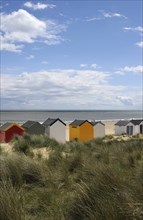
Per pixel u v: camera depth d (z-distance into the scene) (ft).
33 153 49.14
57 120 127.44
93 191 19.72
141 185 20.07
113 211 16.52
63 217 18.56
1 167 27.61
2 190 19.03
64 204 20.52
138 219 16.30
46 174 27.78
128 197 17.93
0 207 17.01
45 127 128.16
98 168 25.00
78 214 18.44
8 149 57.67
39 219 18.34
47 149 56.95
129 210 16.58
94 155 41.83
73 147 58.85
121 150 45.24
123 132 188.65
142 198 17.94
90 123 146.82
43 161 35.94
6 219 16.62
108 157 38.45
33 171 27.61
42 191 23.68
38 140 66.23
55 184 25.84
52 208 20.03
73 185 24.93
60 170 30.58
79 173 28.40
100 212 16.98
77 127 144.87
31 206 20.44
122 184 20.85
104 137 146.61
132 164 33.50
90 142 76.07
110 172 22.50
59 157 38.60
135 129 190.60
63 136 128.67
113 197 18.10
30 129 119.85
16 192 20.47
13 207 17.13
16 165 27.81
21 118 634.02
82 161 34.19
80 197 19.56
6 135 111.75
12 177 26.05
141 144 53.11
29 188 25.07
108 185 20.52
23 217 16.98
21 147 55.67
